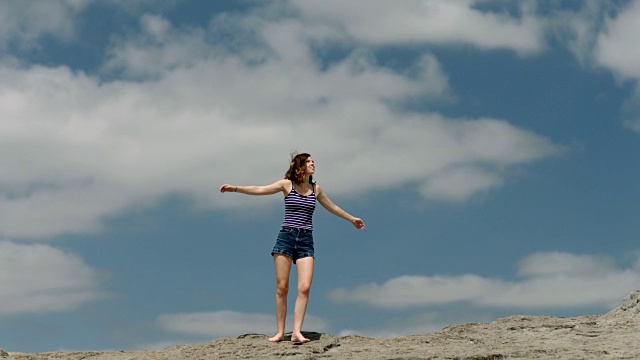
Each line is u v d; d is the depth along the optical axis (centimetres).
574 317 1027
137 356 911
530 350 820
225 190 891
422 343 902
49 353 967
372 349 867
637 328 934
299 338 902
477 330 972
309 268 916
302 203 924
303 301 912
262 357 836
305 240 923
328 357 817
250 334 983
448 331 976
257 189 910
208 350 902
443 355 800
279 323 927
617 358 770
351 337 950
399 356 799
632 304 1080
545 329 954
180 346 970
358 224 957
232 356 852
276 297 929
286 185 930
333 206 952
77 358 929
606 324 967
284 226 926
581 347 830
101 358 920
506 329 964
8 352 966
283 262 920
